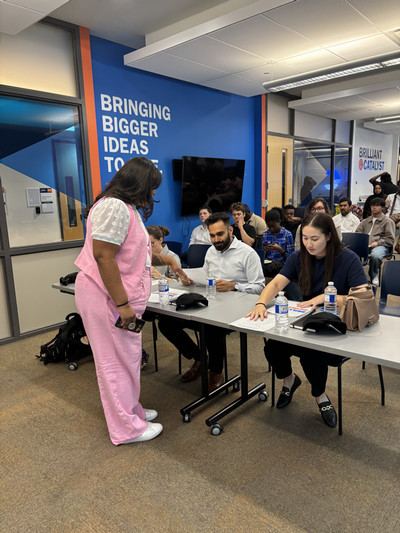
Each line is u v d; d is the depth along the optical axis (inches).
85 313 73.6
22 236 146.6
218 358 100.7
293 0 120.0
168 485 69.4
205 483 69.6
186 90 206.1
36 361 126.7
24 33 139.9
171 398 99.9
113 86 171.8
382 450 77.4
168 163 202.1
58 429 88.1
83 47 156.6
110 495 67.5
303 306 80.2
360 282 78.7
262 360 120.4
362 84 251.8
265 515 62.0
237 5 139.9
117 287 69.4
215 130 226.5
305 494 66.2
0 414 95.1
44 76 147.0
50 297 156.4
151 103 189.0
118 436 80.3
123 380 77.8
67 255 160.7
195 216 221.1
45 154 150.7
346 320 67.1
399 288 109.4
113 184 72.9
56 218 156.1
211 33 142.0
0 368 121.8
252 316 76.9
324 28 141.2
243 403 93.4
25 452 80.2
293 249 167.9
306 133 305.1
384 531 58.4
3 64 135.5
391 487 67.4
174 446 80.4
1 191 138.6
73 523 61.9
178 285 107.7
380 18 134.4
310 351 82.3
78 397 102.6
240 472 72.1
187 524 60.8
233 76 195.5
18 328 146.6
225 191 232.5
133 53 167.6
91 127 162.6
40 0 108.8
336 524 59.9
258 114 252.4
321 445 79.4
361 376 108.8
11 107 139.6
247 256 107.5
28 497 67.7
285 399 93.4
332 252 80.4
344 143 352.8
